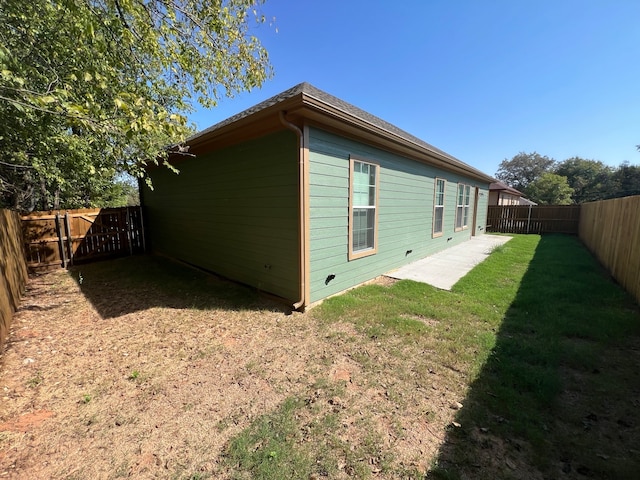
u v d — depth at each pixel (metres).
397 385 2.33
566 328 3.22
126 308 4.24
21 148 4.41
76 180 6.03
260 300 4.48
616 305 3.96
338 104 5.03
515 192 21.97
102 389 2.34
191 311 4.08
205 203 6.09
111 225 8.20
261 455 1.66
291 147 3.87
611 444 1.70
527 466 1.56
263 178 4.42
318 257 4.13
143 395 2.26
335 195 4.34
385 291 4.74
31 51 3.44
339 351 2.89
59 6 3.11
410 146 5.43
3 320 3.26
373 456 1.65
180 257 7.49
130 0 3.18
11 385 2.38
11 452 1.70
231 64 4.86
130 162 4.46
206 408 2.09
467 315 3.72
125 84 4.21
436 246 8.30
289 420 1.95
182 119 2.88
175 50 4.21
